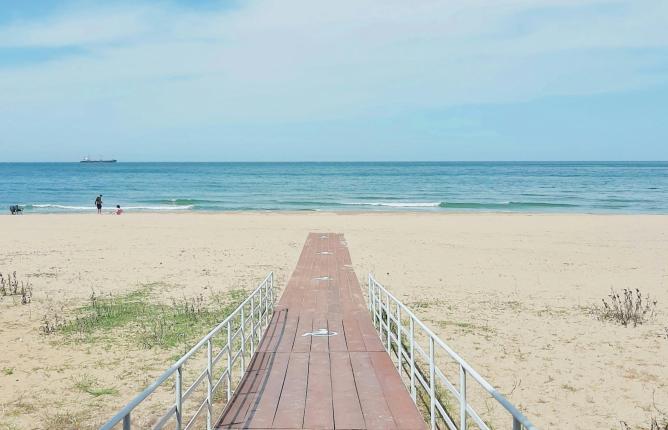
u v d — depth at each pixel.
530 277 18.97
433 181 91.38
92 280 18.25
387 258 22.34
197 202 54.47
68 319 13.55
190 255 23.03
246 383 8.03
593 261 22.00
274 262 21.48
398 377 8.29
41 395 8.95
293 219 37.41
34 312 14.20
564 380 9.83
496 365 10.55
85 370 10.09
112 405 8.55
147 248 24.83
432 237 28.52
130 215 40.78
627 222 35.50
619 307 14.83
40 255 22.98
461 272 19.69
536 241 27.36
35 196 62.94
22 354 10.94
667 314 14.30
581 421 8.27
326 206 50.34
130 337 12.08
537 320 13.65
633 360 10.84
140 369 10.14
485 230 31.52
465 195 62.50
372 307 13.15
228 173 126.69
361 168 166.88
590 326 13.15
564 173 120.69
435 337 6.45
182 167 186.75
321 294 15.23
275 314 12.88
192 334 12.35
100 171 143.00
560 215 40.62
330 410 6.96
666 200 54.53
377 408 7.04
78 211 46.41
